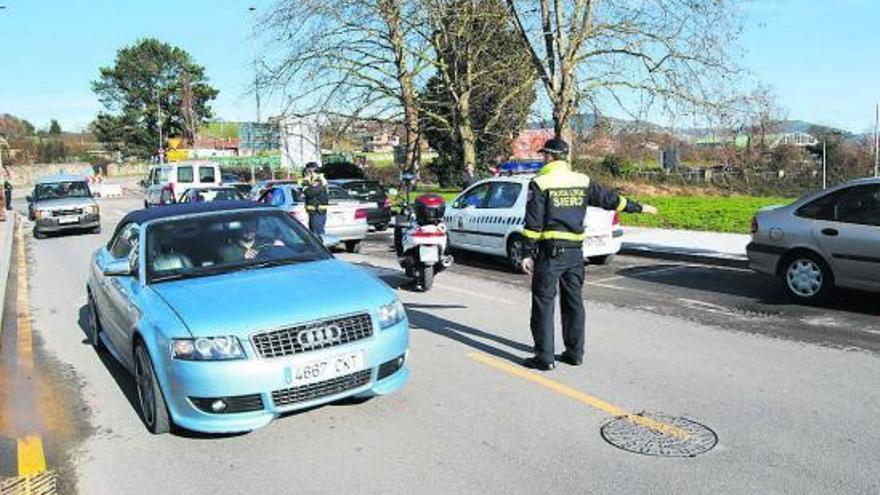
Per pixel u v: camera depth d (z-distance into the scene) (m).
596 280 11.19
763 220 9.28
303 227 6.61
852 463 4.45
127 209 36.47
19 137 103.25
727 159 21.12
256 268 5.84
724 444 4.76
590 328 7.99
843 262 8.50
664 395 5.73
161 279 5.70
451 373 6.43
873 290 8.36
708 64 17.58
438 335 7.86
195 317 4.91
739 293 9.78
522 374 6.35
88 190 23.69
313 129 24.09
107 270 5.91
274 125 24.47
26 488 4.54
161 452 4.96
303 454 4.81
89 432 5.42
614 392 5.83
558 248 6.29
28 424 5.68
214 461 4.77
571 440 4.89
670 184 43.50
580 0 18.28
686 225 17.59
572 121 19.77
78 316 9.91
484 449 4.78
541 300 6.38
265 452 4.87
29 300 11.39
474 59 22.44
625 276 11.48
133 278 5.93
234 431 4.75
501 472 4.44
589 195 6.45
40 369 7.24
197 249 6.01
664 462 4.51
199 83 95.62
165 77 95.75
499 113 22.48
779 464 4.45
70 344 8.25
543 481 4.30
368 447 4.88
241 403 4.76
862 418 5.17
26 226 27.27
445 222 13.91
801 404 5.48
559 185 6.27
